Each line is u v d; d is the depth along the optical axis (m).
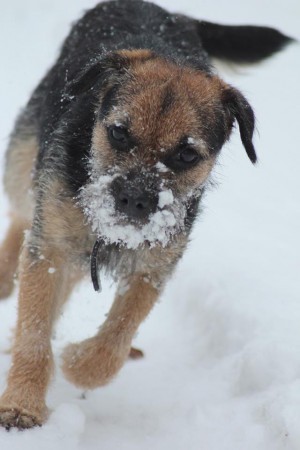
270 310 7.76
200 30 9.40
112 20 8.52
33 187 7.64
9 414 5.68
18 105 13.18
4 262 8.37
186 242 6.79
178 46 8.46
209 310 8.29
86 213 6.26
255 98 15.55
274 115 14.88
